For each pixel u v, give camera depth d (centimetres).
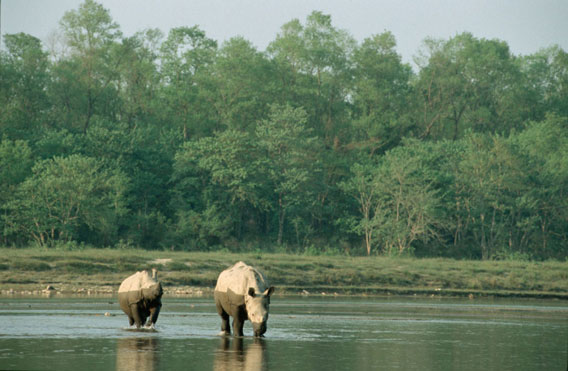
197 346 1988
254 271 2242
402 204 8438
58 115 10162
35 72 9506
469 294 4884
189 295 4194
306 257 6391
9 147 7794
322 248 8650
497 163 8762
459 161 9000
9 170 7675
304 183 8600
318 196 9175
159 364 1662
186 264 5384
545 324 2867
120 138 8506
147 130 9238
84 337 2138
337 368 1667
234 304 2222
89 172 7438
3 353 1792
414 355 1914
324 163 9400
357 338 2281
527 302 4366
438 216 8175
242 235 8900
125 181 7831
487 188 8569
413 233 8144
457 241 9206
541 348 2094
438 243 8881
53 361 1678
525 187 8762
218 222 8006
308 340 2197
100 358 1736
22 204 7219
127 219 7856
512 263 6806
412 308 3603
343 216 9219
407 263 6353
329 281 5309
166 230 8088
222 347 1977
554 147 10069
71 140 8425
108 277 4806
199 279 4838
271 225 9206
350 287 4975
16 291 4075
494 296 4888
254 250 8075
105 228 7425
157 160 8650
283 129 8975
